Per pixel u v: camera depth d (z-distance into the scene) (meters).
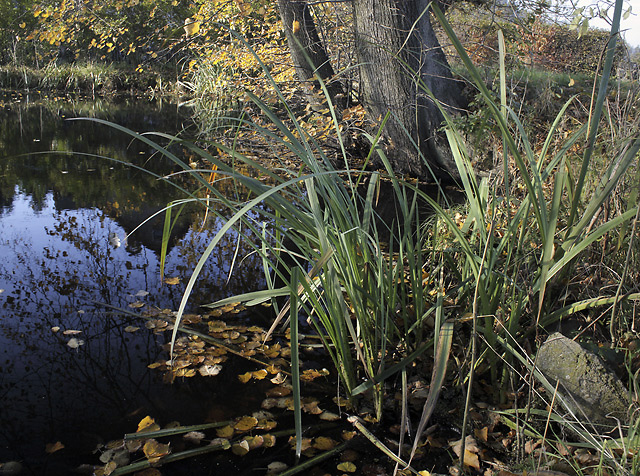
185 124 10.49
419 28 5.71
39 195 5.41
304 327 2.82
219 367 2.42
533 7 6.24
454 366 2.37
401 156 6.43
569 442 1.90
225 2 8.09
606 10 2.02
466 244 2.01
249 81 8.76
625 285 2.25
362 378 2.34
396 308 2.72
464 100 6.30
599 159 2.95
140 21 15.66
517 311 2.09
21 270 3.46
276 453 1.90
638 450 1.59
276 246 3.80
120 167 6.92
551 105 5.68
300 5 6.37
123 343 2.61
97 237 4.16
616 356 2.07
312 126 6.81
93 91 17.64
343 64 6.75
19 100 14.99
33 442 1.91
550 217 1.85
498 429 2.04
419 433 1.62
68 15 9.88
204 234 4.28
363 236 2.14
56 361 2.44
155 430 1.97
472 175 1.98
